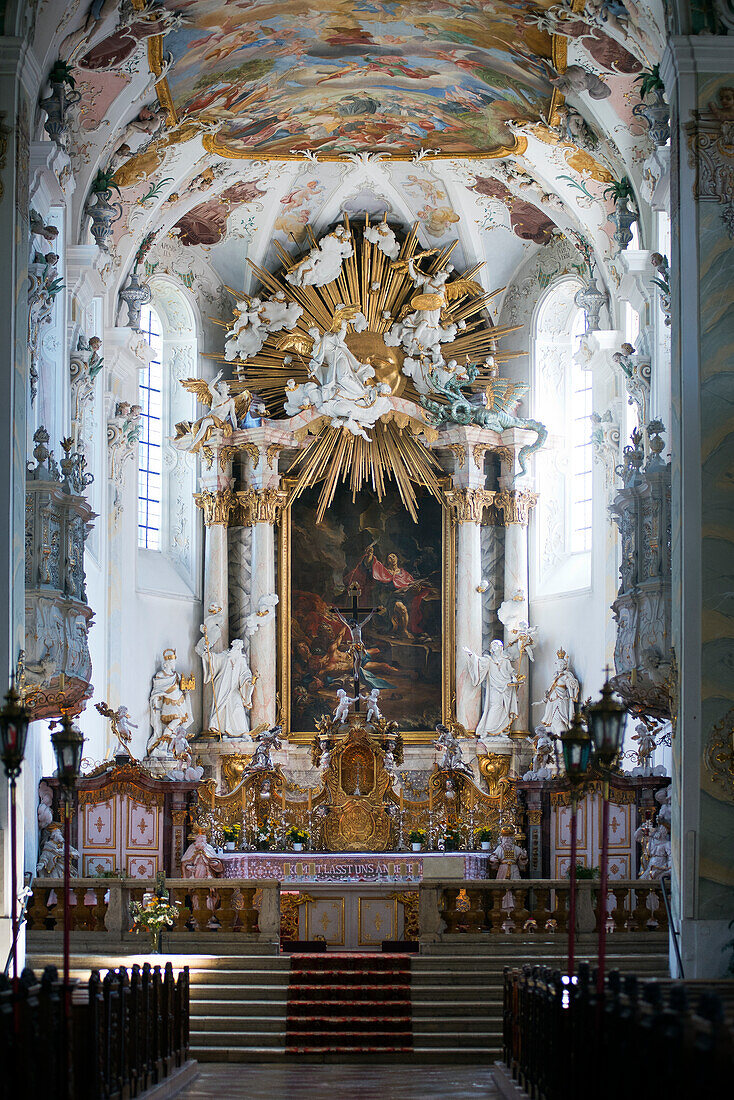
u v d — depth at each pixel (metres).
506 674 32.72
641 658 22.16
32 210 22.80
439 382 33.81
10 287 19.94
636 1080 11.00
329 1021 20.81
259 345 33.94
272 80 28.36
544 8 24.48
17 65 20.20
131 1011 15.59
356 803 30.69
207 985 21.75
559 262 33.94
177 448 33.44
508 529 33.62
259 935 22.92
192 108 28.14
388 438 34.00
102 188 27.38
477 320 34.78
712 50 20.28
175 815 27.14
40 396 24.72
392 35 26.94
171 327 34.22
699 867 19.19
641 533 22.64
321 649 33.44
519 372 34.53
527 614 33.38
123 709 28.33
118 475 30.39
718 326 20.00
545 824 28.38
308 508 33.84
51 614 21.89
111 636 30.14
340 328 33.66
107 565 30.11
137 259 30.59
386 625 33.59
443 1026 20.77
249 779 31.41
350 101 29.86
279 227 34.19
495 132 30.03
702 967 18.97
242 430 33.41
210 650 32.78
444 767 31.42
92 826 27.11
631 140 27.00
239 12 25.19
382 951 25.19
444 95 29.27
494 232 34.03
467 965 22.22
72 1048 13.38
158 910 22.58
